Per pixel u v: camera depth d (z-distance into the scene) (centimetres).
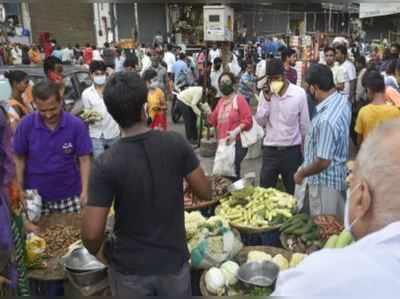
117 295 199
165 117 606
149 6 2467
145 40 2519
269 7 2673
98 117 500
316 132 312
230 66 993
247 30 2641
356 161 103
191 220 285
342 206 325
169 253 195
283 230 306
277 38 2167
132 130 192
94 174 188
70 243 280
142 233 192
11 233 232
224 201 350
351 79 662
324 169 310
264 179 434
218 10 941
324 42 1520
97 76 507
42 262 256
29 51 1706
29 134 313
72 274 237
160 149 193
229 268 254
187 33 2508
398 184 92
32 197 307
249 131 461
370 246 89
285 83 406
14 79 445
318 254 93
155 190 190
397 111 384
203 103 736
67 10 2427
